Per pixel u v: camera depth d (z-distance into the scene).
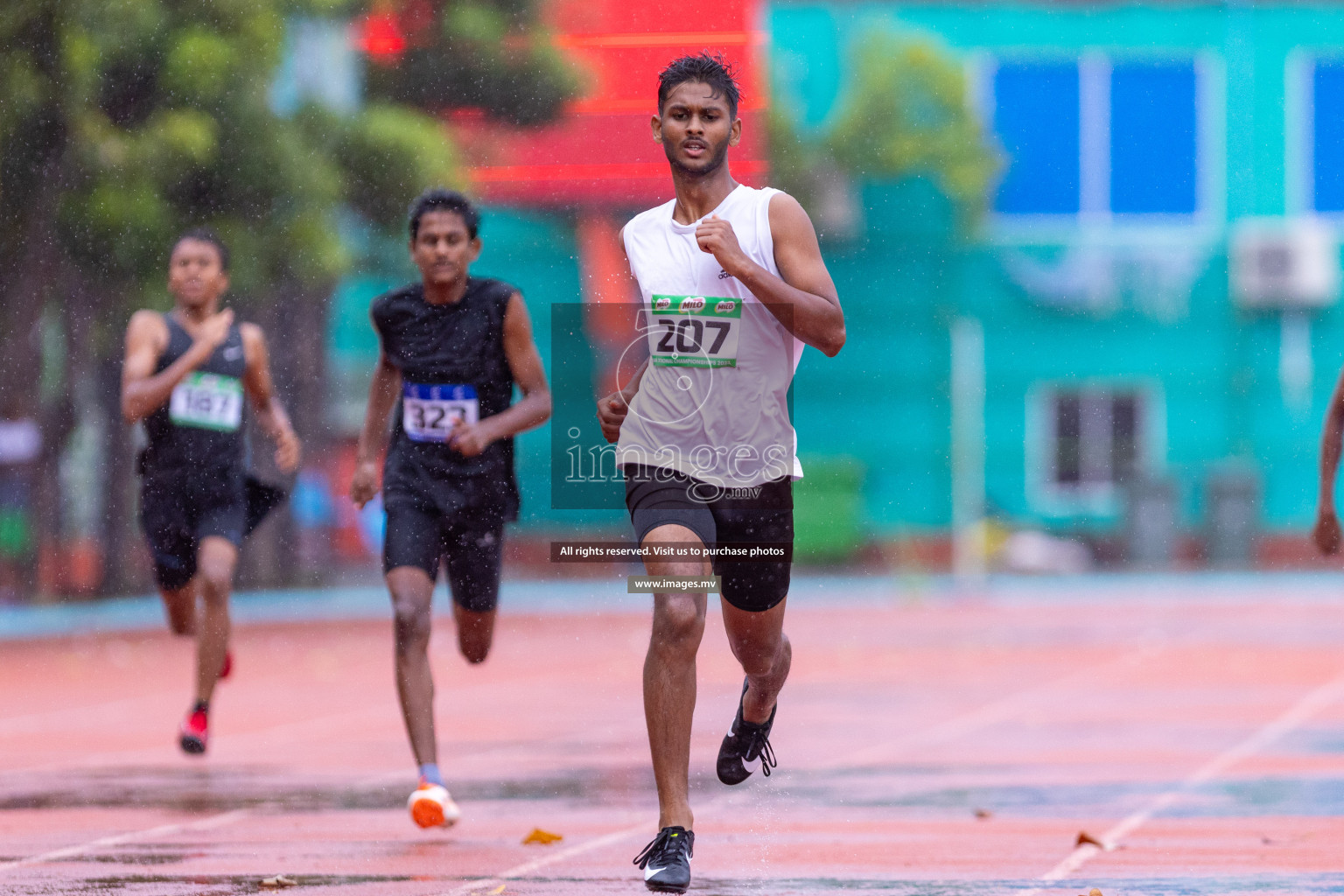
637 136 58.31
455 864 14.35
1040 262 89.31
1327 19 88.38
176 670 39.88
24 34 49.59
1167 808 17.59
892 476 88.75
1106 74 88.75
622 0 56.91
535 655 43.97
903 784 19.61
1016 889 13.05
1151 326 89.50
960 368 88.31
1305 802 17.94
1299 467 89.00
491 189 61.28
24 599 63.22
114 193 53.56
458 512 16.39
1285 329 89.25
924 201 86.81
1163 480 85.50
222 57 53.28
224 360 20.97
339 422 82.12
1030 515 89.38
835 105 85.00
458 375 16.31
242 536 21.14
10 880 13.62
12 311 55.56
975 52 88.12
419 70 58.12
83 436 70.31
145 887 13.29
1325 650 43.00
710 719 25.88
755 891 13.02
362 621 58.69
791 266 12.37
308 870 14.07
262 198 56.78
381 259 62.94
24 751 24.00
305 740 25.16
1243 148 88.81
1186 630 51.72
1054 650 43.97
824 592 76.69
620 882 13.44
